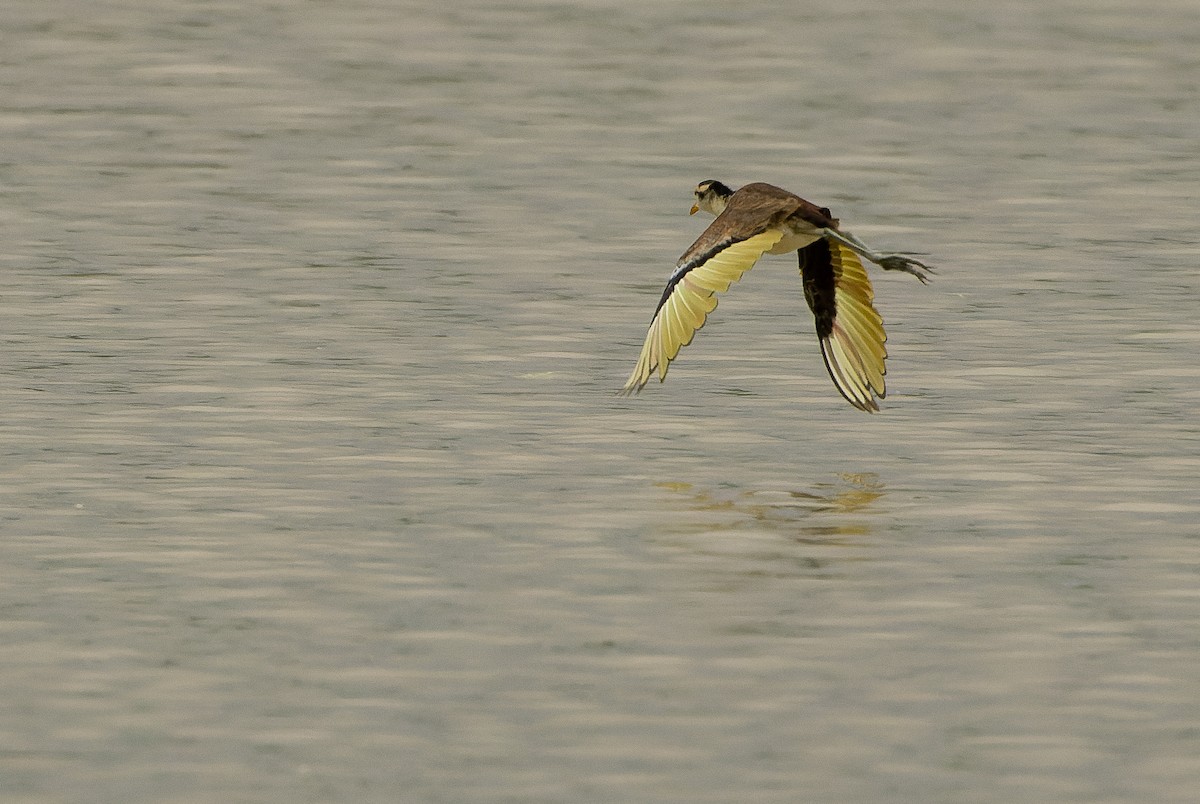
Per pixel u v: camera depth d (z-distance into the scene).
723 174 27.77
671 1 41.06
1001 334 19.81
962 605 12.20
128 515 13.93
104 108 31.50
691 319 12.94
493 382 17.95
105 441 15.89
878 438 16.20
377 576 12.67
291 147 29.16
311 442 15.93
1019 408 17.14
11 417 16.58
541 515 14.02
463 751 10.10
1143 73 34.78
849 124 30.97
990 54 36.22
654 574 12.74
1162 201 26.23
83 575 12.65
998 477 15.05
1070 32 38.22
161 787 9.70
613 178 27.52
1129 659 11.35
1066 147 29.52
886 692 10.88
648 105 32.22
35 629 11.68
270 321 20.14
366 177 27.36
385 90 33.12
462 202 26.03
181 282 21.75
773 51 36.41
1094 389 17.78
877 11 40.12
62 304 20.69
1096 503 14.39
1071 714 10.61
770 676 11.07
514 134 30.14
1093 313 20.67
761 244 13.20
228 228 24.42
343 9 39.84
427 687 10.89
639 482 14.88
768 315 20.72
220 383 17.77
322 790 9.69
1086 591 12.48
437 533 13.58
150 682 10.93
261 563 12.92
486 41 37.16
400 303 20.97
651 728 10.38
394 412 16.88
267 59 35.38
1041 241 24.05
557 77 34.25
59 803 9.54
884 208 25.88
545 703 10.70
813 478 15.02
